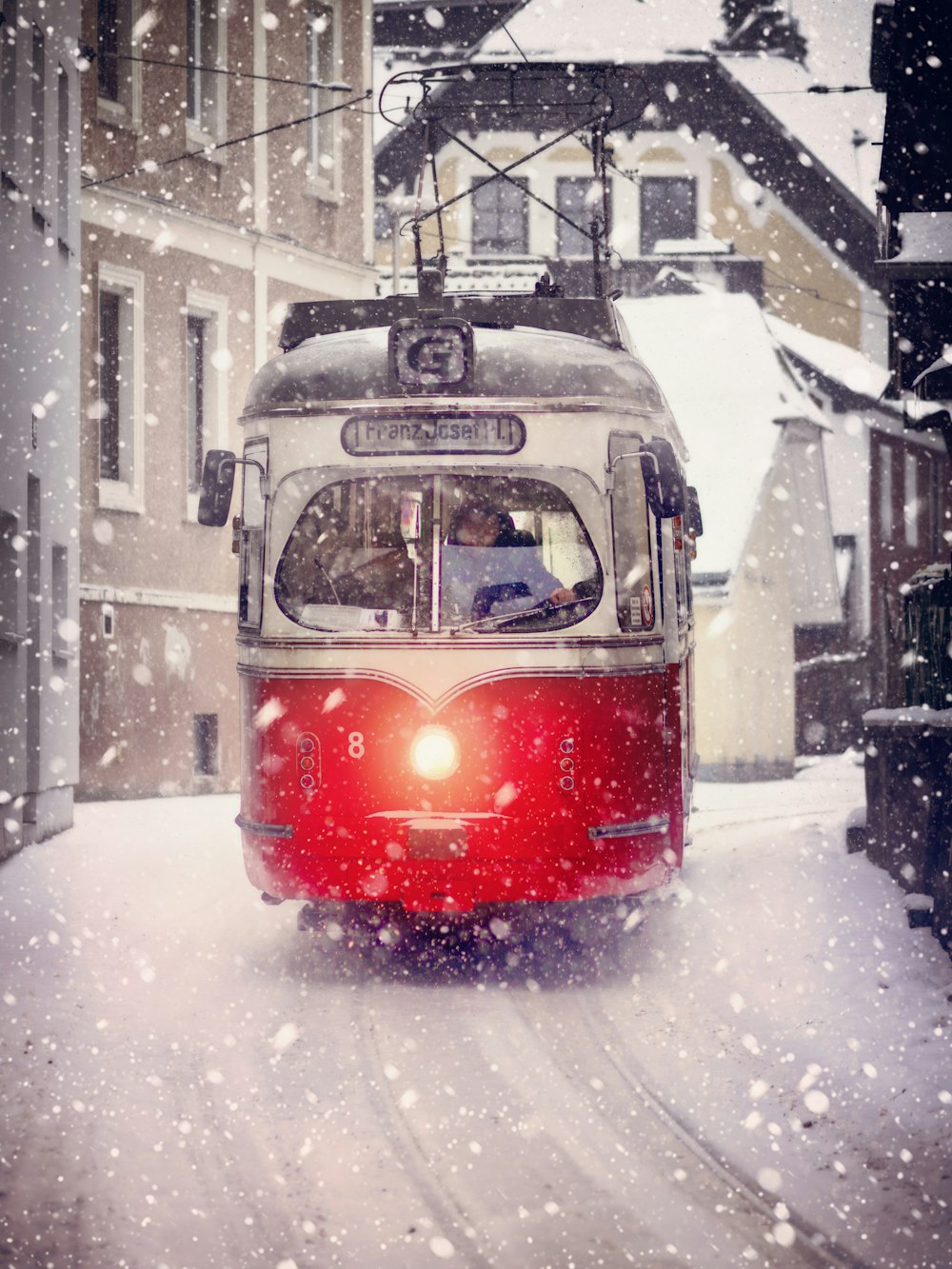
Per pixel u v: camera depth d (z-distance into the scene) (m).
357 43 32.72
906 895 13.35
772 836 19.22
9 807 17.89
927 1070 8.66
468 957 12.45
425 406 11.84
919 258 16.20
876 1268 6.10
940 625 13.55
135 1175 7.12
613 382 12.07
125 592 26.61
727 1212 6.73
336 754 11.59
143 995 10.83
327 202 31.95
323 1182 7.07
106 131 26.52
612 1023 10.23
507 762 11.52
